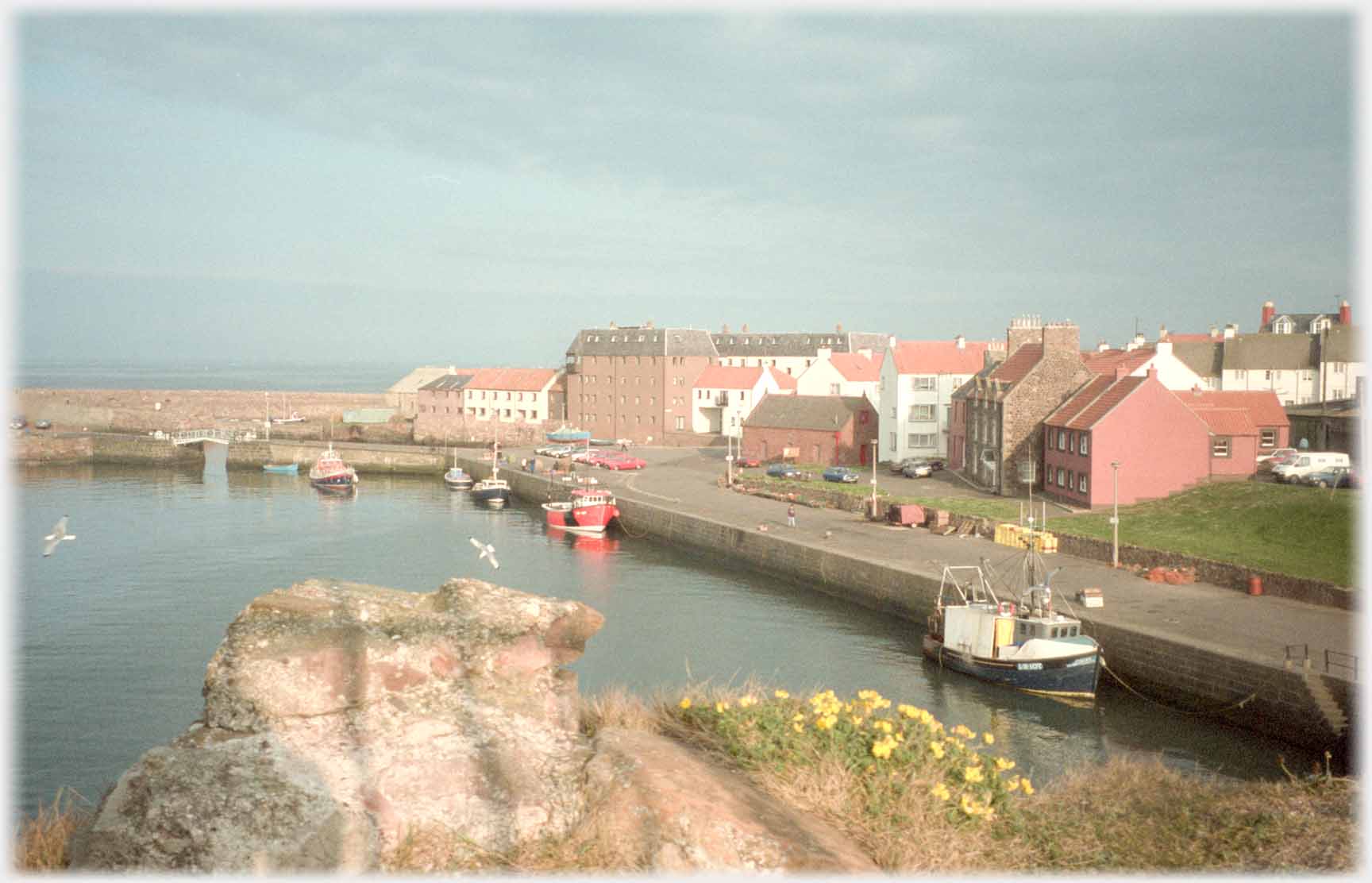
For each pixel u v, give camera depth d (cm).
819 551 5516
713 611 5078
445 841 803
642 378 13650
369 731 874
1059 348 7212
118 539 6944
